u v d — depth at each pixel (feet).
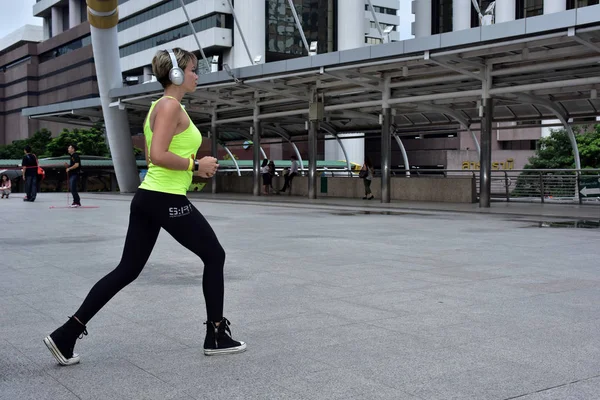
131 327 14.38
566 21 44.57
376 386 10.30
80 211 54.95
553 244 30.35
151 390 10.18
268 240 31.94
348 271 22.11
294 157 100.07
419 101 70.54
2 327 14.49
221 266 12.20
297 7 217.15
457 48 52.11
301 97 80.12
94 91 281.74
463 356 11.99
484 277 20.90
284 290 18.65
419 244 30.30
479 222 44.04
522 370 11.12
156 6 231.30
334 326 14.35
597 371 11.07
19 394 10.03
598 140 135.44
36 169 73.15
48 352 12.50
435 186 76.84
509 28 47.78
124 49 254.68
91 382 10.61
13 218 46.57
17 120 345.72
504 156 178.19
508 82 62.95
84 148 195.11
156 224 11.94
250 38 203.00
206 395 9.91
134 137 242.37
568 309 16.10
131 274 11.87
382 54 57.62
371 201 76.33
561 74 59.77
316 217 48.75
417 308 16.22
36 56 341.21
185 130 11.57
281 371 11.12
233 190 113.91
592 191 71.61
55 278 20.97
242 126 111.55
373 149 225.56
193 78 11.84
